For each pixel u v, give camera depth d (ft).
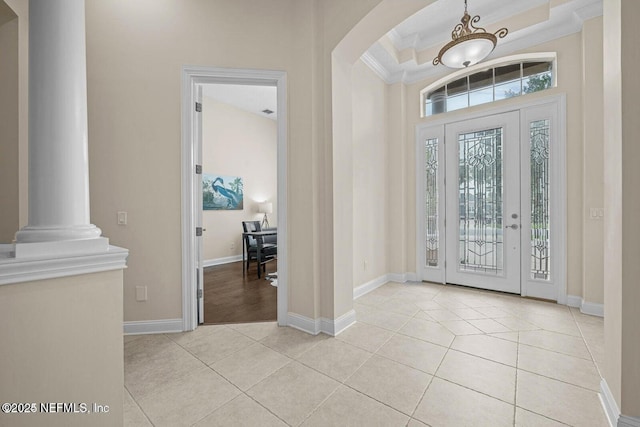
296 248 8.25
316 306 7.93
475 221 12.17
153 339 7.50
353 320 8.52
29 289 3.28
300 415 4.68
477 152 12.08
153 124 7.80
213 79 8.18
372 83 12.42
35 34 3.72
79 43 3.97
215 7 8.11
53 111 3.71
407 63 12.48
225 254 19.33
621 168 4.13
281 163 8.35
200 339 7.52
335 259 7.89
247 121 20.97
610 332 4.66
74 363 3.58
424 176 13.42
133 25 7.70
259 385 5.51
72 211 3.80
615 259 4.44
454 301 10.56
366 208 11.99
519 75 11.22
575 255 9.82
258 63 8.23
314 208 7.96
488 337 7.57
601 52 8.79
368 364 6.25
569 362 6.26
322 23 7.95
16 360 3.22
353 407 4.88
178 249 7.98
